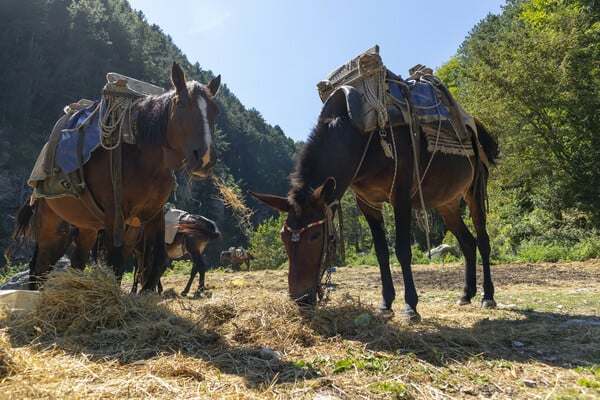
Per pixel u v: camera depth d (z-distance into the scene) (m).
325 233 3.49
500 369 2.51
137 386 2.09
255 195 3.65
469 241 5.39
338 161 3.78
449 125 4.61
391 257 18.11
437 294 6.67
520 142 17.30
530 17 23.95
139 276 5.79
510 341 3.15
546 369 2.51
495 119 17.39
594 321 3.83
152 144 3.93
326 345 2.95
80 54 68.44
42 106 63.00
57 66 66.31
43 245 5.08
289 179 3.74
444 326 3.64
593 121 16.28
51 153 4.34
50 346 2.77
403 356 2.66
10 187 52.75
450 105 4.73
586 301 5.30
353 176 3.97
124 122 3.98
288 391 2.11
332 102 4.17
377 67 4.08
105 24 75.44
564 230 15.97
